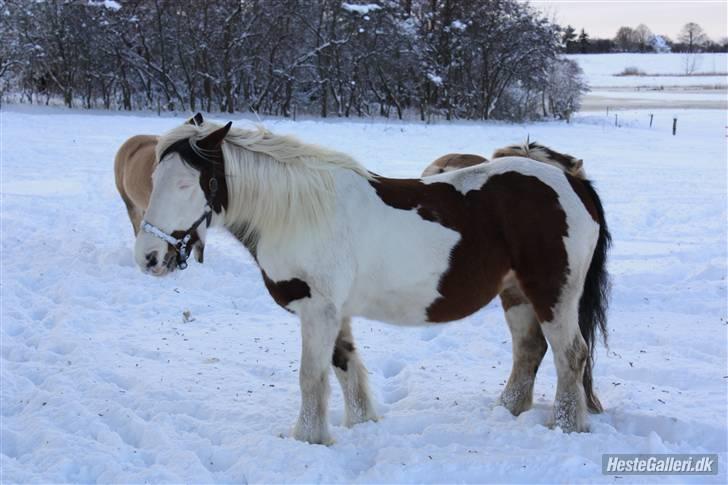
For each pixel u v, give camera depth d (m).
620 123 37.88
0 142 18.56
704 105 54.19
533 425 4.30
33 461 3.95
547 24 42.81
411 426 4.43
